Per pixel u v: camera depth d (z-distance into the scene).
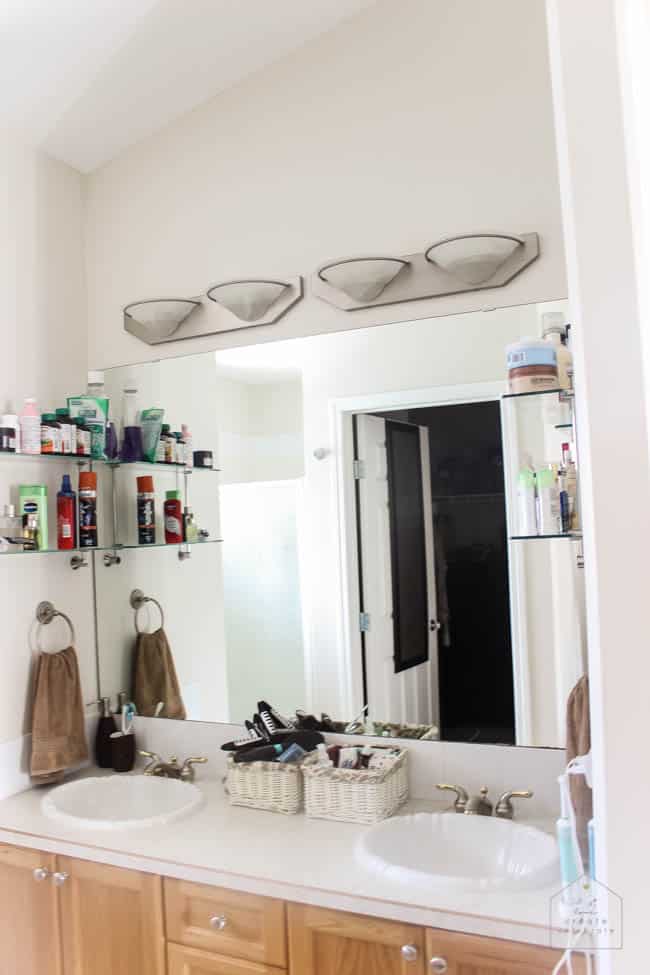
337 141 2.19
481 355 2.04
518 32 1.99
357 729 2.17
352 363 2.19
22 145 2.33
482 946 1.47
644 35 1.13
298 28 2.15
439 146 2.07
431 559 2.10
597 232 1.19
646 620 1.15
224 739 2.33
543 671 1.97
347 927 1.58
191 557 2.41
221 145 2.34
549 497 1.89
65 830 1.94
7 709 2.20
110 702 2.49
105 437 2.42
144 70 2.17
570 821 1.49
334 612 2.22
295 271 2.24
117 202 2.50
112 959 1.84
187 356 2.41
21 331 2.30
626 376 1.17
